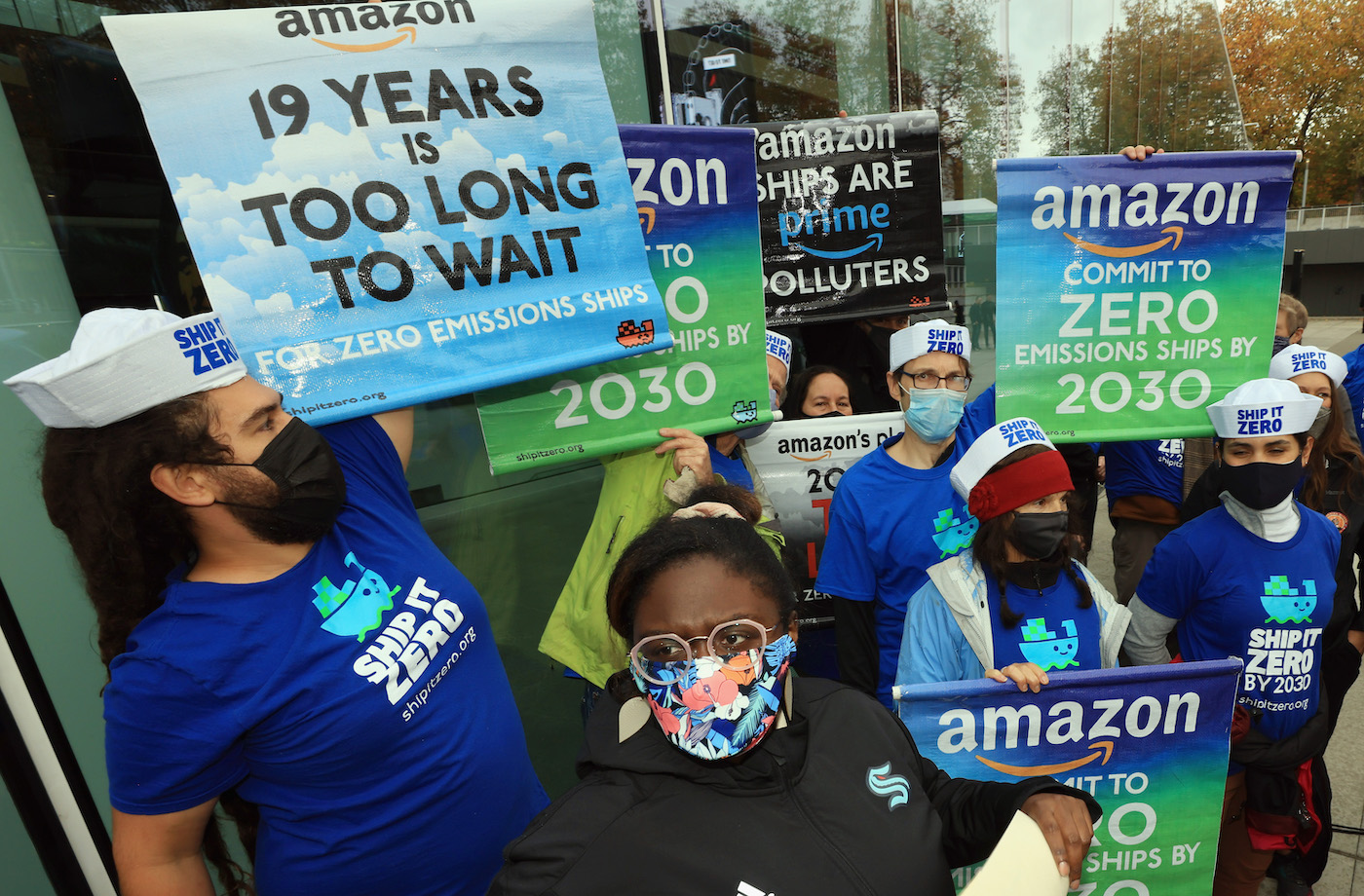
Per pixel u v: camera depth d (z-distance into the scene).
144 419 1.06
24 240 1.71
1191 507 2.39
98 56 1.78
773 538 2.14
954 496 2.16
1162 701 1.67
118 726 1.08
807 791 0.90
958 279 3.80
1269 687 1.99
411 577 1.36
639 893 0.82
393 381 1.44
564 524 3.07
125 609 1.16
